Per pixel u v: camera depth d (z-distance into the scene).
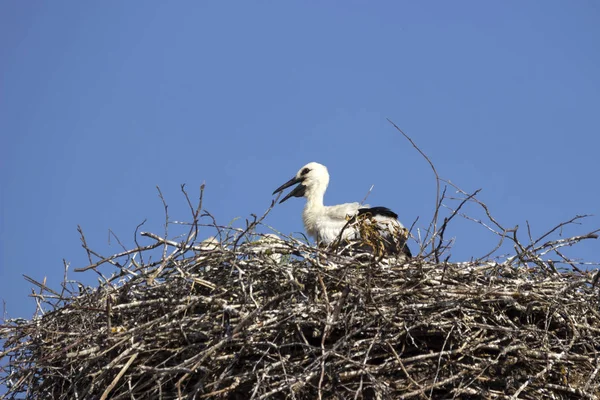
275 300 12.88
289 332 12.82
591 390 12.84
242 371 12.73
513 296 13.01
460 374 12.60
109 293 13.01
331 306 12.57
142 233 13.36
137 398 12.67
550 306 13.12
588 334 13.20
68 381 13.33
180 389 12.69
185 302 12.95
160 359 12.91
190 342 12.84
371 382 12.26
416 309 12.73
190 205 13.29
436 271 13.47
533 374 12.91
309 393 12.53
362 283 13.14
